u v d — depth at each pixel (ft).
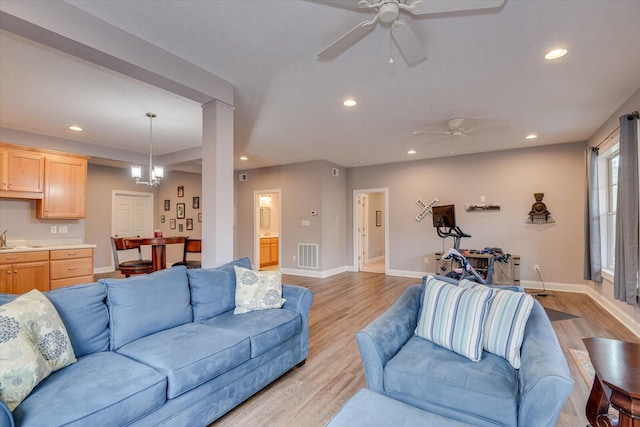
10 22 5.84
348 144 17.65
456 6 5.23
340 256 24.32
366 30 6.04
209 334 6.92
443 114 12.78
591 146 15.88
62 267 14.62
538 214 17.90
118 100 11.24
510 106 11.94
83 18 6.59
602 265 14.97
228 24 7.06
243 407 7.03
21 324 4.85
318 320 12.93
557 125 14.33
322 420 6.57
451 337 6.14
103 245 23.47
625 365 4.61
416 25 7.00
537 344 5.29
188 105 11.69
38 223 15.93
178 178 26.53
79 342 6.00
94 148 17.33
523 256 18.62
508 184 19.03
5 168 14.29
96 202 23.13
